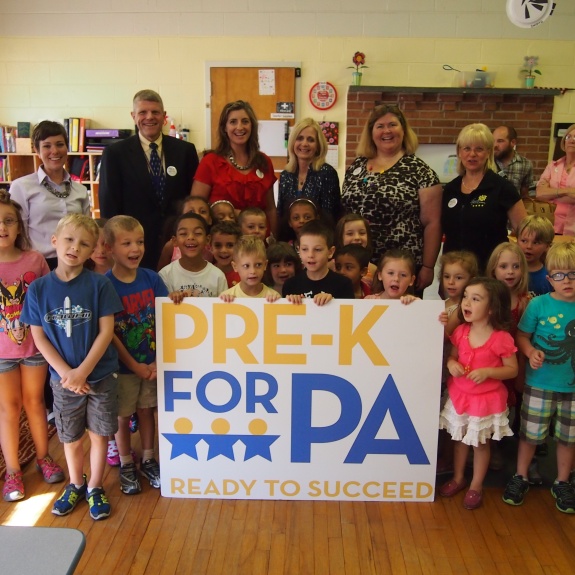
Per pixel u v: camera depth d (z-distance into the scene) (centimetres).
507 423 198
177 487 208
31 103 577
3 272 210
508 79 564
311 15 554
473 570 174
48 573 93
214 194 286
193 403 202
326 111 569
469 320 197
